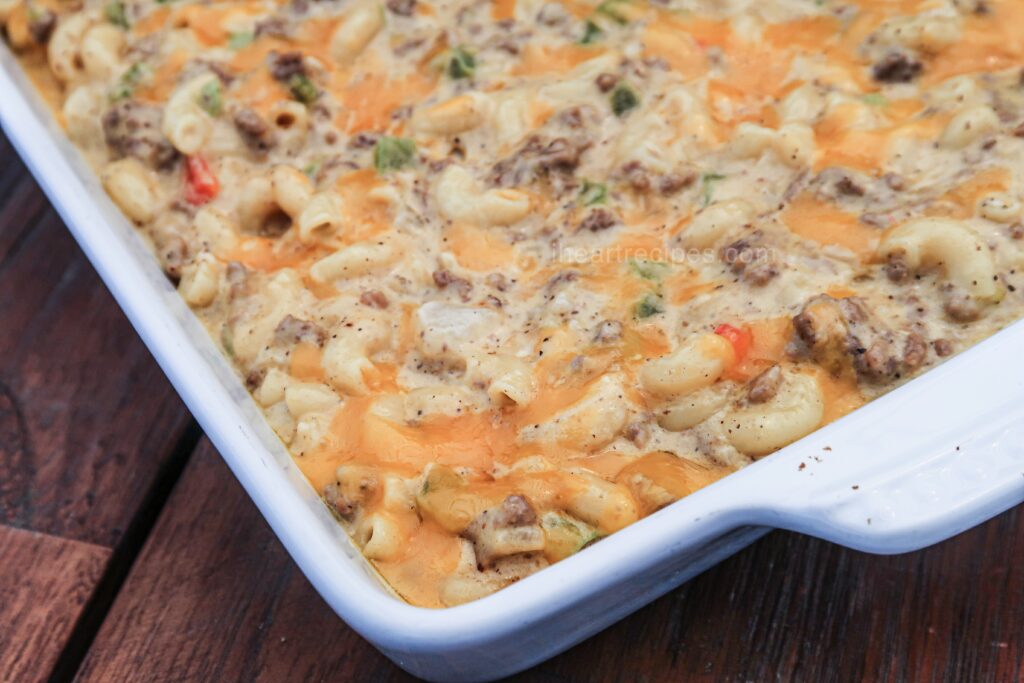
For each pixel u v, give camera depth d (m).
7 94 0.63
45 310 0.67
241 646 0.58
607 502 0.53
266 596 0.58
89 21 0.68
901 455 0.50
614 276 0.58
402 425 0.56
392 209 0.61
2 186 0.70
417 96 0.64
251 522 0.60
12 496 0.62
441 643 0.49
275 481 0.53
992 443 0.50
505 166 0.61
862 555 0.57
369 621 0.50
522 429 0.55
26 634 0.59
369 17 0.65
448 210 0.60
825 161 0.59
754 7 0.64
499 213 0.60
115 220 0.63
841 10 0.64
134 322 0.56
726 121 0.62
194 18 0.67
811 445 0.50
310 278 0.60
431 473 0.54
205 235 0.62
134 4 0.68
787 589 0.57
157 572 0.59
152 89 0.65
